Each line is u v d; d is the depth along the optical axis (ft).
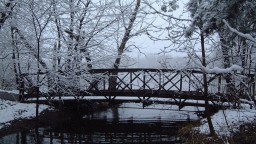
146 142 36.32
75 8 40.68
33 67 42.45
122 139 38.01
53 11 38.11
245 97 25.86
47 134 38.60
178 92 43.50
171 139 37.22
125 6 45.62
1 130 35.94
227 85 29.43
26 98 46.47
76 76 41.83
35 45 40.50
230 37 20.13
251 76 27.40
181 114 52.49
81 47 43.11
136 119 49.11
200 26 19.74
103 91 46.85
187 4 22.95
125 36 50.60
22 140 34.91
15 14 39.01
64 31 42.32
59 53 40.73
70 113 48.42
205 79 32.09
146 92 45.32
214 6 17.81
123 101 46.50
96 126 44.39
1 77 50.65
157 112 55.62
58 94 43.91
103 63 46.68
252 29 18.88
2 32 42.24
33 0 36.35
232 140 29.40
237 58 27.66
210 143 30.12
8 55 44.65
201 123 39.14
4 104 42.57
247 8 17.29
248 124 32.63
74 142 36.19
